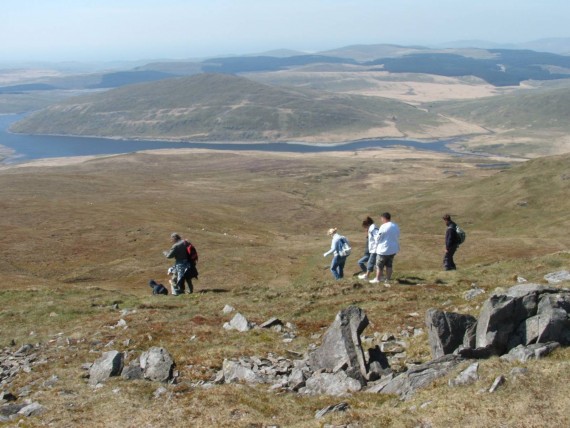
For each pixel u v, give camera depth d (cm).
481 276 3030
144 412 1517
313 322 2409
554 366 1286
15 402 1738
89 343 2319
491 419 1147
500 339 1505
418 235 10406
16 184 17762
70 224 9944
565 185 16488
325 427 1247
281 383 1659
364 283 3008
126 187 19338
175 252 3391
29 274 6544
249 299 2994
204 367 1884
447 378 1380
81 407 1612
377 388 1492
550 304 1529
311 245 8912
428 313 1683
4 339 2578
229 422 1377
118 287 5991
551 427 1091
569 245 8919
